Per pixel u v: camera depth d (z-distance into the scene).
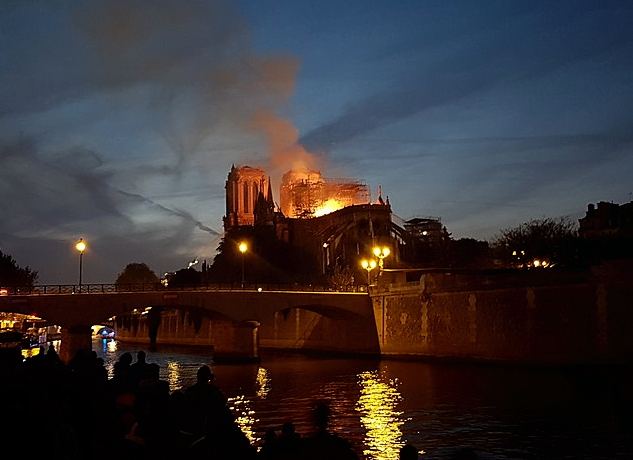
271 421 41.12
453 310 78.00
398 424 39.28
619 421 38.06
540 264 98.00
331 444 5.88
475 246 139.38
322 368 77.12
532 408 43.31
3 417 17.95
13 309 72.44
